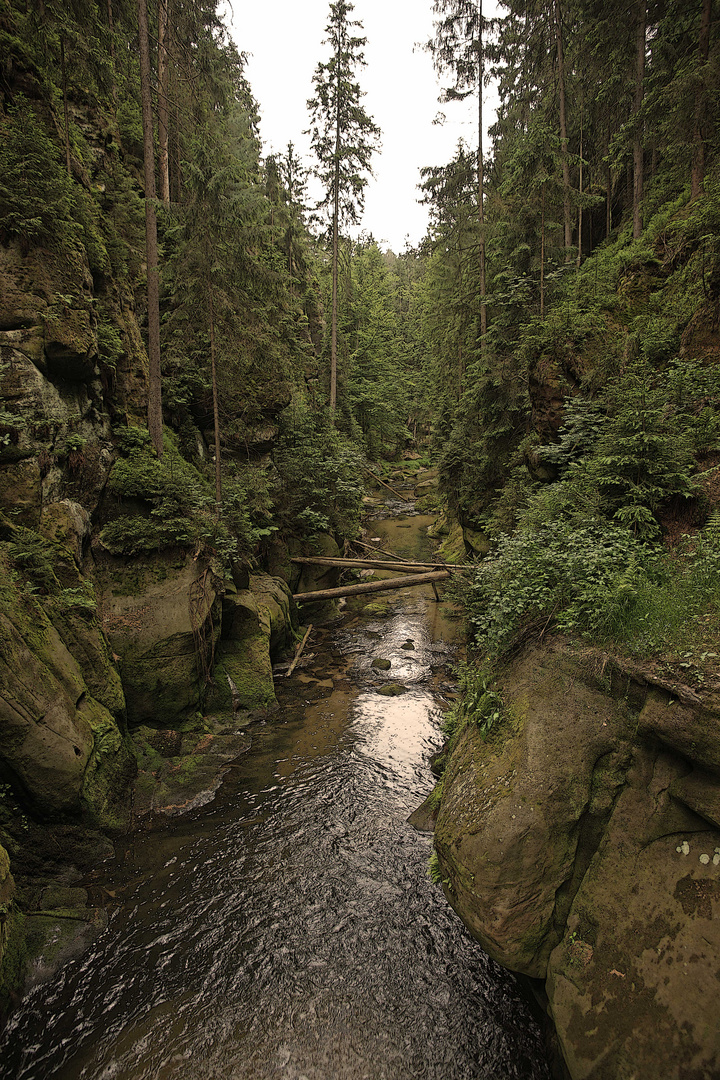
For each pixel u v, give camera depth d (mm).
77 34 11883
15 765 7062
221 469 16641
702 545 6465
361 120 25438
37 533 9227
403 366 54906
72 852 7410
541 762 5391
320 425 23016
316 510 20312
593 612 6129
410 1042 5234
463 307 23922
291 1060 5082
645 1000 4094
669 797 4812
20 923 6172
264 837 8133
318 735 11250
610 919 4613
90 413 11523
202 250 12945
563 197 15914
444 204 23438
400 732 11344
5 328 9727
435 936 6398
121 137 17672
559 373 12422
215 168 12797
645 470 8070
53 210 10180
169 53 18328
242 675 12516
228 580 13695
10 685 7164
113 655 9961
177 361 15703
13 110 10875
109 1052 5184
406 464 48125
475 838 5254
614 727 5383
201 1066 5047
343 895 7023
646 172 23188
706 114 12672
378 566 18219
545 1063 4980
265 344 15156
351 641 16984
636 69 19016
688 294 11555
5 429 9250
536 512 9500
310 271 35938
